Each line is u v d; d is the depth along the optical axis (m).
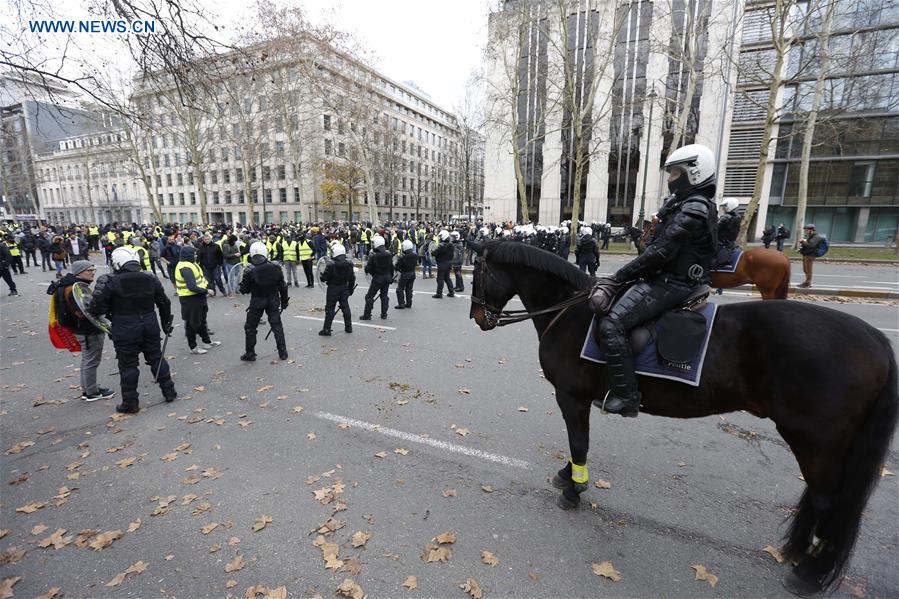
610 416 4.75
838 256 21.67
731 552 2.80
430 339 7.89
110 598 2.46
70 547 2.88
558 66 25.34
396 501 3.31
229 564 2.69
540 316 3.25
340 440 4.28
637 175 37.00
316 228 21.08
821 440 2.22
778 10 17.06
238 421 4.73
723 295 11.83
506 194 43.66
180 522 3.11
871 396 2.18
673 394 2.62
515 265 3.31
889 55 27.27
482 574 2.61
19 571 2.68
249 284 6.51
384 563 2.70
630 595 2.46
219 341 7.88
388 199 71.94
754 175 32.84
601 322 2.65
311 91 32.06
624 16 22.50
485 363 6.52
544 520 3.10
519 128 31.56
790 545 2.48
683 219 2.39
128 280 4.80
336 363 6.61
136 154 39.16
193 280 6.98
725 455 3.97
